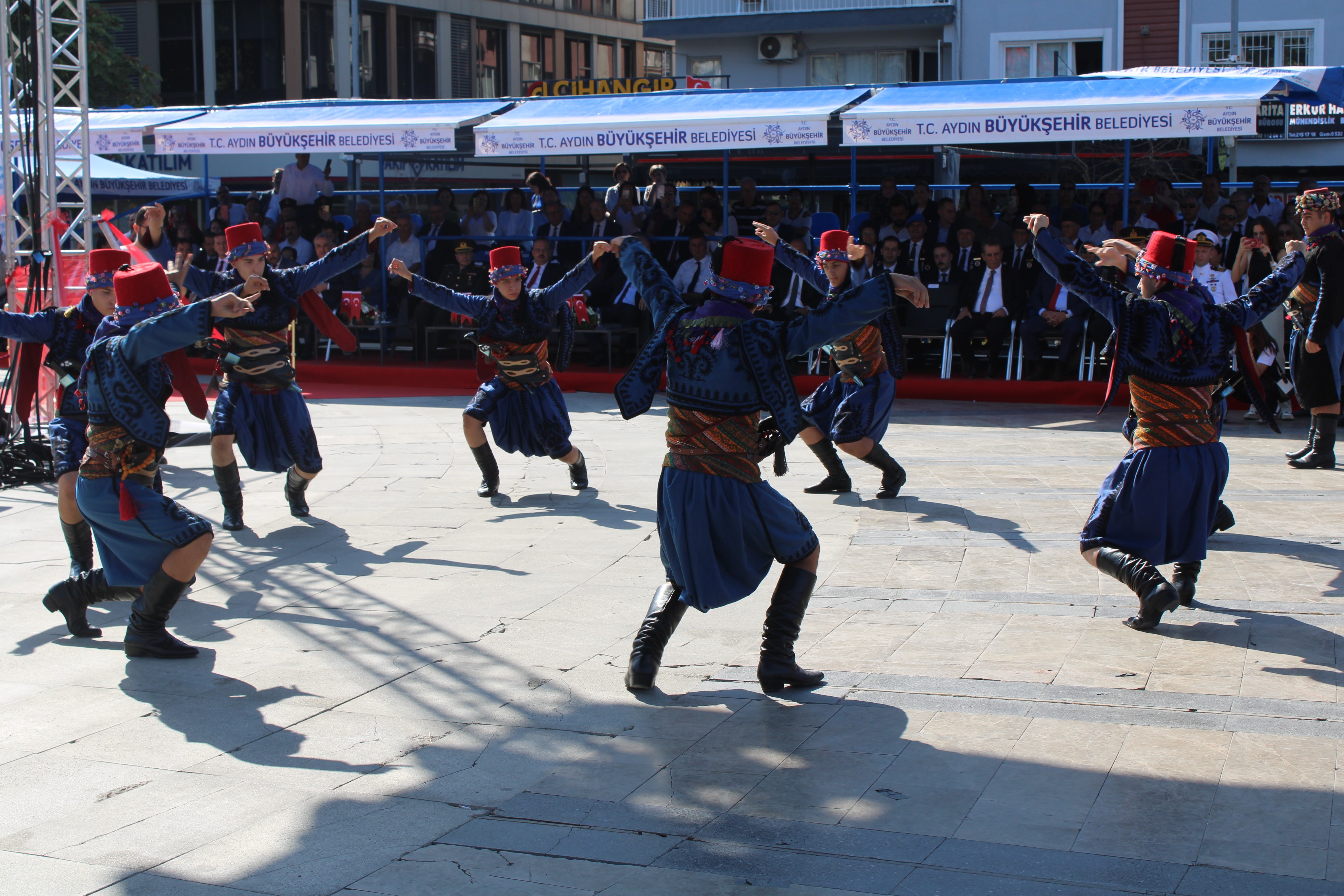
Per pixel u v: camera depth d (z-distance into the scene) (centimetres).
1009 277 1298
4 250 975
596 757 415
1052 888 317
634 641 480
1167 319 514
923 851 340
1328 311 821
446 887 330
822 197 2031
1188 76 1335
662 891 324
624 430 1122
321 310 758
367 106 1608
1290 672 469
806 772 396
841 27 2289
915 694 460
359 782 401
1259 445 968
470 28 3709
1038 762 396
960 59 2219
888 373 786
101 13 2923
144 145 1537
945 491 822
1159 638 513
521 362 813
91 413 515
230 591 631
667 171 2128
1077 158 1872
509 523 762
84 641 558
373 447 1057
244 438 748
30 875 341
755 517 451
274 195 1761
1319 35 2045
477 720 453
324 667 516
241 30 3347
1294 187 1791
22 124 975
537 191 1584
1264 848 334
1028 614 553
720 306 452
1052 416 1159
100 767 417
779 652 465
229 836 364
